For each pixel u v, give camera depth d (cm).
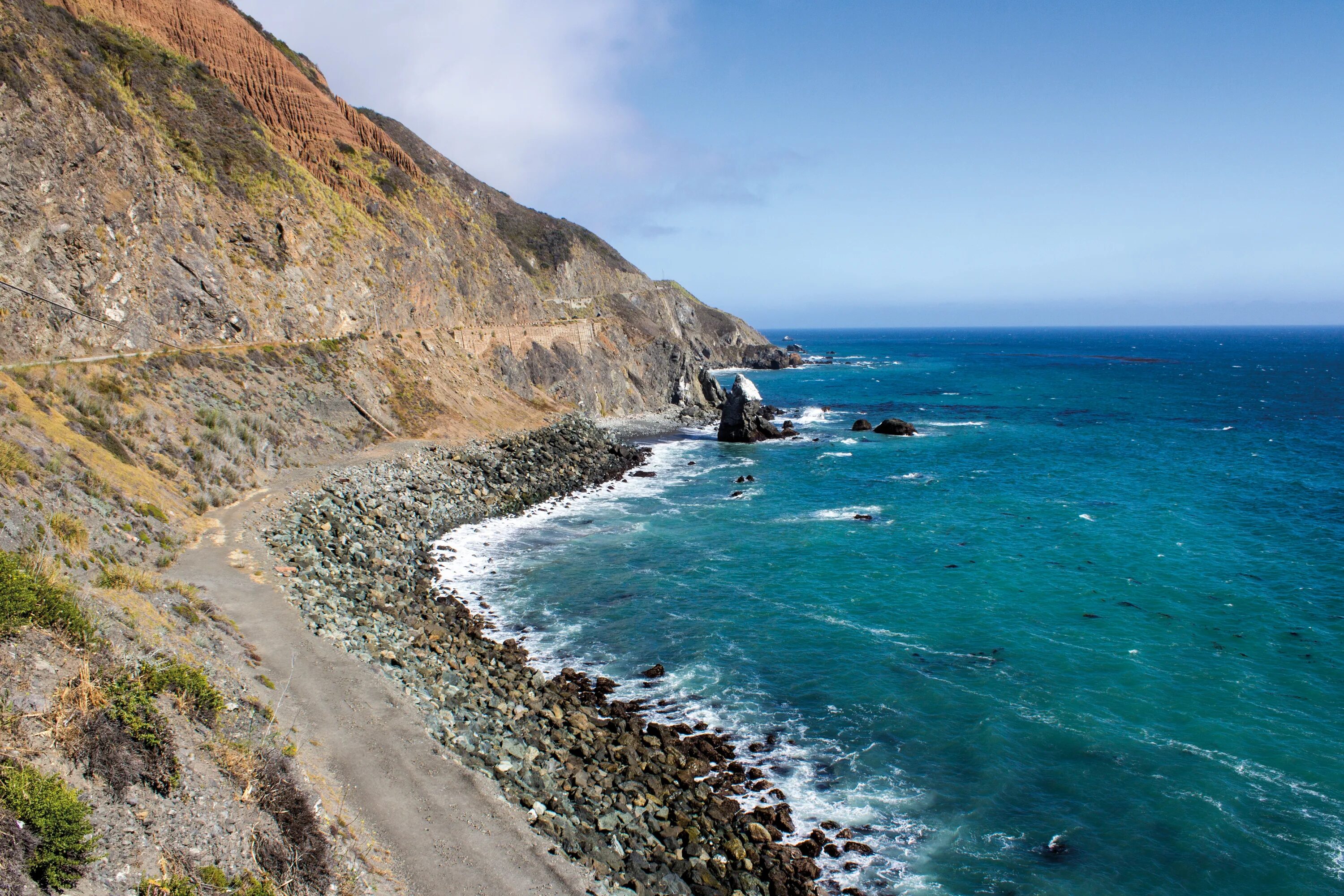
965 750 2206
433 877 1351
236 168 5081
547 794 1745
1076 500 5081
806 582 3566
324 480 4019
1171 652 2806
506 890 1359
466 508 4622
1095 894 1677
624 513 4866
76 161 3441
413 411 5525
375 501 4091
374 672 2092
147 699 1203
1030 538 4216
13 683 1060
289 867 1134
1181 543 4088
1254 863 1761
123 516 2458
